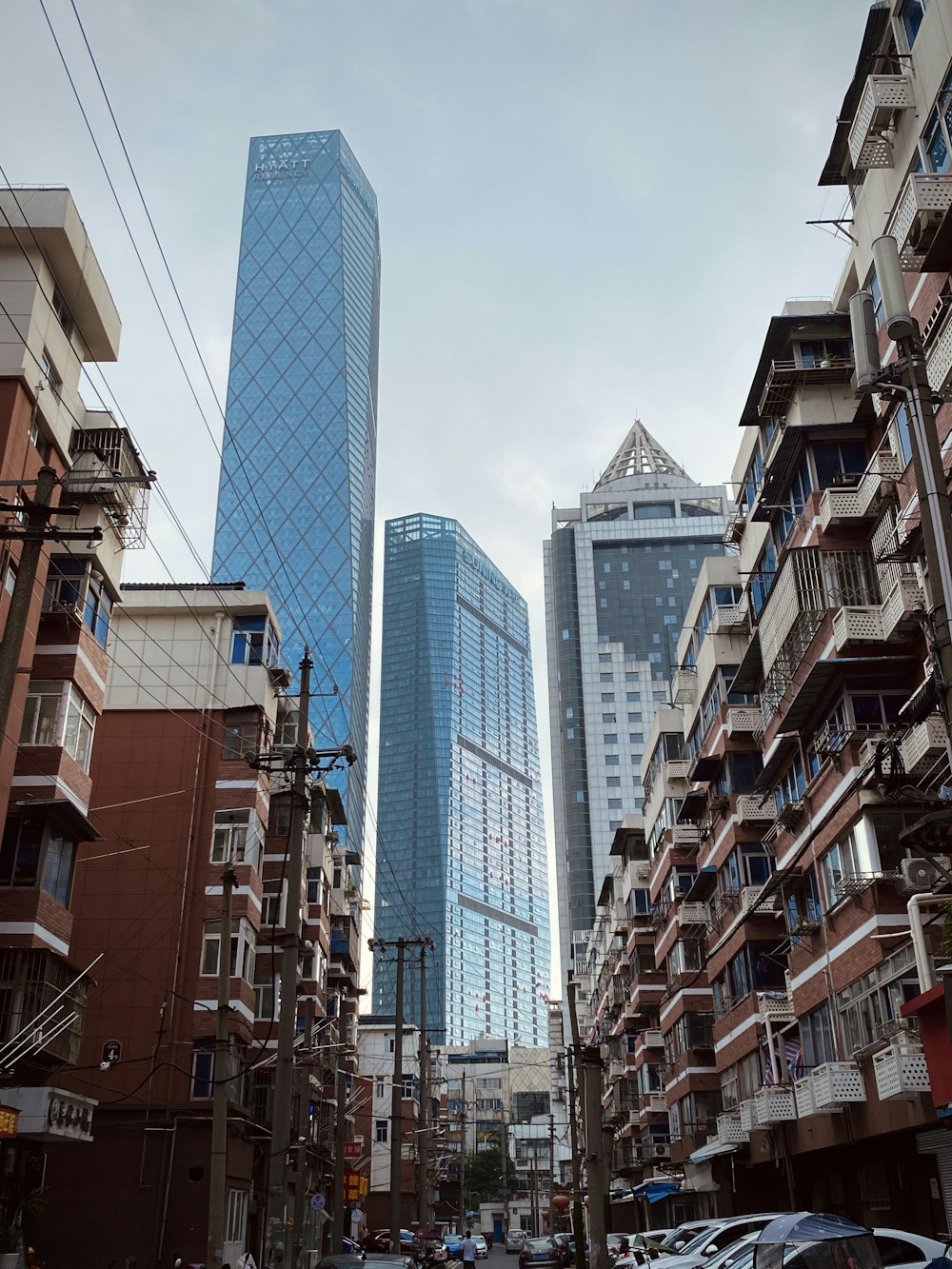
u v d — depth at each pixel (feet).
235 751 123.75
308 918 154.51
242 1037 115.65
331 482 589.73
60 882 82.69
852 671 79.66
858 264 79.20
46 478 46.60
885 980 71.67
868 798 74.95
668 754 163.43
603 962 255.50
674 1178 149.18
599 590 480.64
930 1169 72.38
